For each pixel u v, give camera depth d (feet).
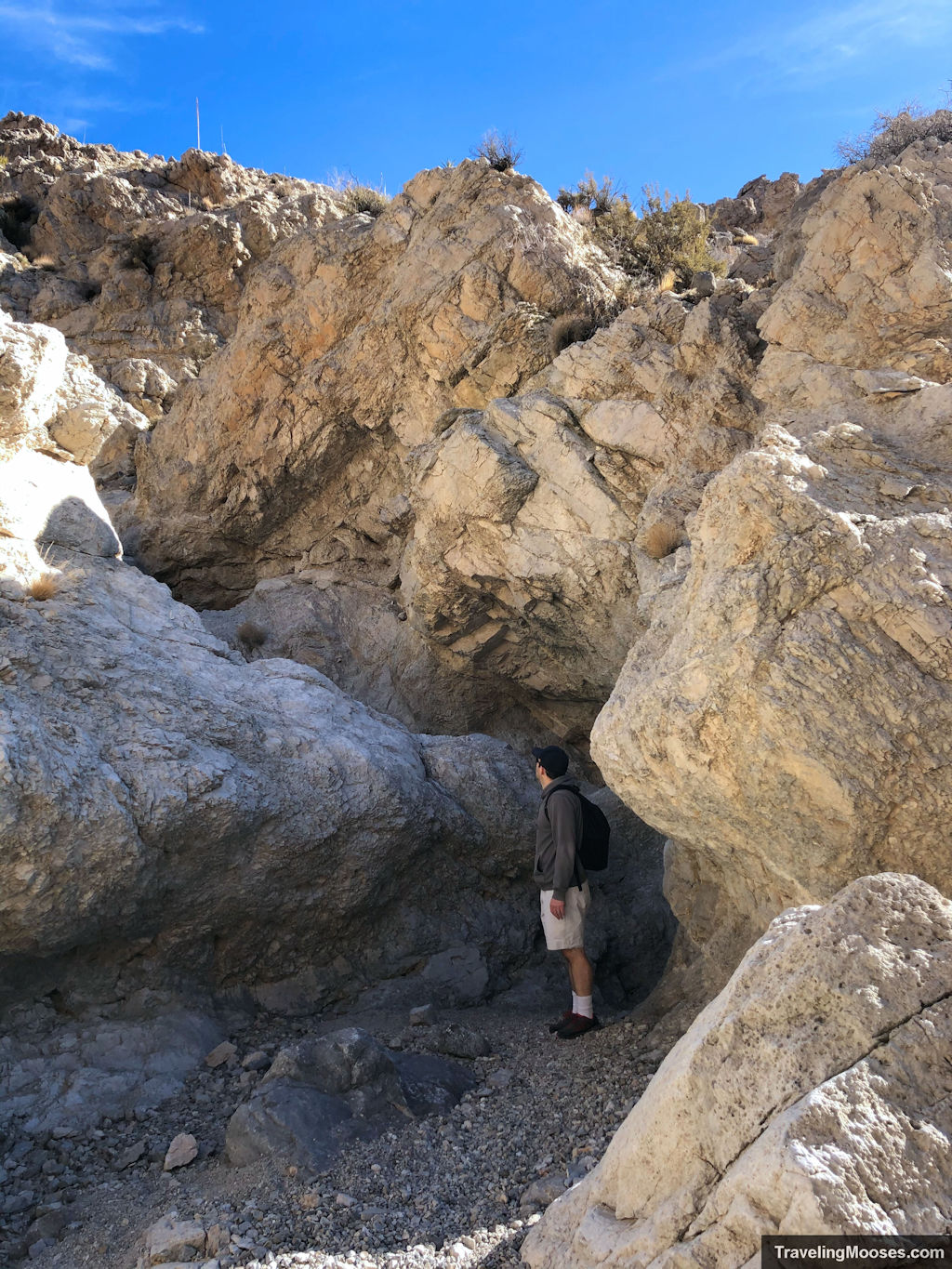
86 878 16.62
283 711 22.77
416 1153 13.93
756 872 15.35
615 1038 18.72
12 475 22.68
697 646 13.92
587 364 28.30
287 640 35.19
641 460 26.02
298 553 40.04
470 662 31.71
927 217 20.65
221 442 38.60
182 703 20.58
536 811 26.45
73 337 71.61
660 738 14.17
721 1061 9.27
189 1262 11.37
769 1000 9.15
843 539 13.57
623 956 25.81
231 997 20.42
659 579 20.99
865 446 16.34
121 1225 12.86
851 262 21.22
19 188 88.74
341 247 37.14
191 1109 16.49
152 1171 14.49
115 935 18.28
